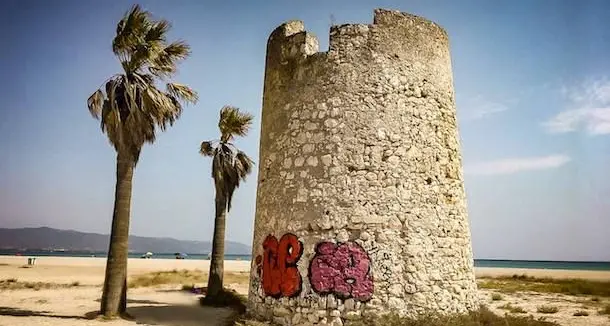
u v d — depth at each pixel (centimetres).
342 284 909
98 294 1930
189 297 1894
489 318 959
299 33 1112
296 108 1059
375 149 976
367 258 915
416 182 988
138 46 1302
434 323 853
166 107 1320
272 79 1157
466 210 1111
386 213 945
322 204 962
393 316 870
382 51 1034
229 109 1878
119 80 1295
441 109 1076
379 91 1009
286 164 1042
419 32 1090
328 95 1020
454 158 1080
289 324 941
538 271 6894
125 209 1265
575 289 2716
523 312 1612
